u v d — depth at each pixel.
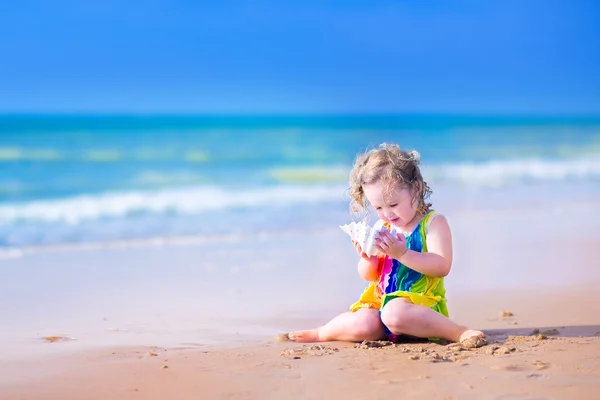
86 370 3.30
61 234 9.14
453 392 2.77
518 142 34.25
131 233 9.22
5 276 6.36
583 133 40.72
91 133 31.61
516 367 3.10
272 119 50.31
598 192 14.13
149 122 41.84
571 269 6.35
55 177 18.00
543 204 12.23
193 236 8.94
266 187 15.42
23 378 3.17
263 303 5.20
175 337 4.12
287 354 3.51
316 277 6.29
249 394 2.84
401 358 3.35
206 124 42.50
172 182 16.89
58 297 5.45
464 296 5.24
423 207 4.00
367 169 3.88
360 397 2.75
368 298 4.05
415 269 3.76
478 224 9.68
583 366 3.11
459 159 24.47
